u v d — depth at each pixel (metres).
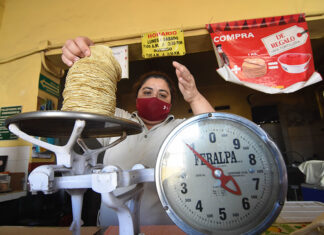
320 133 4.07
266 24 1.51
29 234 0.70
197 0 1.72
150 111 1.12
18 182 1.52
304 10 1.58
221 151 0.53
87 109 0.54
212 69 3.69
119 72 0.67
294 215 0.80
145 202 0.99
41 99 1.74
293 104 4.30
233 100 4.24
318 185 1.88
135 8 1.78
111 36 1.74
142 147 1.09
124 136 0.65
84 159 0.57
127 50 1.67
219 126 0.54
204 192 0.51
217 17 1.67
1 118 1.72
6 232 0.73
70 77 0.57
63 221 1.58
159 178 0.50
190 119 0.54
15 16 1.96
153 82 1.18
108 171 0.46
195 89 0.87
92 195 2.14
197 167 0.52
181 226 0.49
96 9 1.83
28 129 0.57
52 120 0.49
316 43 2.90
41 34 1.86
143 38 1.63
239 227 0.48
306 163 2.11
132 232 0.49
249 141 0.52
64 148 0.50
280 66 1.46
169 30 1.62
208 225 0.49
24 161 1.57
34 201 1.45
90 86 0.55
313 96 4.10
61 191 1.65
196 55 3.22
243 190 0.50
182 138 0.54
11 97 1.75
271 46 1.49
